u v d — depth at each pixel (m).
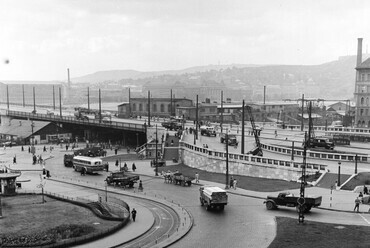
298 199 48.72
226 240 43.16
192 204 59.16
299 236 42.91
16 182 72.62
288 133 121.19
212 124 144.62
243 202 59.25
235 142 97.88
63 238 43.03
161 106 178.38
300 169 71.44
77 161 87.31
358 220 48.03
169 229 47.84
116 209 55.44
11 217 51.38
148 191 68.38
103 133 154.00
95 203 57.88
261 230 45.81
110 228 45.69
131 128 131.88
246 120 179.00
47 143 145.62
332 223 46.88
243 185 70.25
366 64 157.62
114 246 41.50
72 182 76.31
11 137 149.88
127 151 118.94
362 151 91.06
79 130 162.38
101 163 85.38
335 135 109.69
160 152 105.62
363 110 158.38
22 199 62.19
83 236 42.91
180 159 99.75
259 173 77.69
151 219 51.38
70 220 50.19
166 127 124.38
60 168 92.88
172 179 75.19
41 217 51.47
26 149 125.12
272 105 199.25
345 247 39.25
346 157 78.88
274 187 67.56
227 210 55.12
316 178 68.31
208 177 79.31
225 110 180.00
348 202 55.62
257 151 85.38
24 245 40.50
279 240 42.12
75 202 58.88
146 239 44.22
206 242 42.78
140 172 86.38
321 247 39.53
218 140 107.38
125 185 71.44
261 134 118.94
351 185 63.19
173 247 41.56
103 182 76.44
